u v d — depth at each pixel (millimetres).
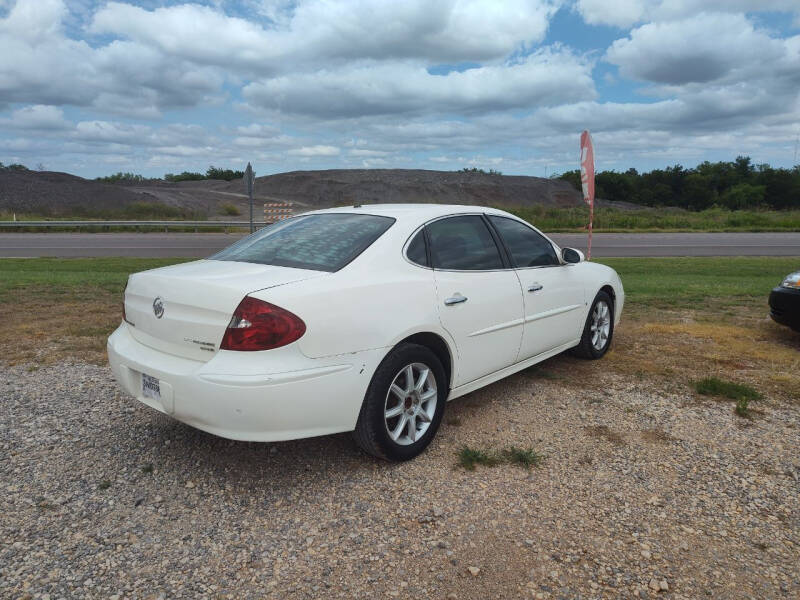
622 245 22812
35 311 7637
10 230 29078
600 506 2910
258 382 2707
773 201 86375
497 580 2350
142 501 2945
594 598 2244
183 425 3895
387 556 2510
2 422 3912
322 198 66812
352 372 2996
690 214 49844
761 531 2699
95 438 3678
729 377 5000
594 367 5297
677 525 2746
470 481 3168
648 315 7840
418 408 3430
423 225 3699
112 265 14289
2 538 2604
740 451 3537
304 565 2447
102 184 53375
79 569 2398
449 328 3568
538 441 3686
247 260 3467
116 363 3332
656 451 3537
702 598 2246
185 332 2957
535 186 78688
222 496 3004
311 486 3111
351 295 3045
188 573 2389
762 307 8484
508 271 4199
